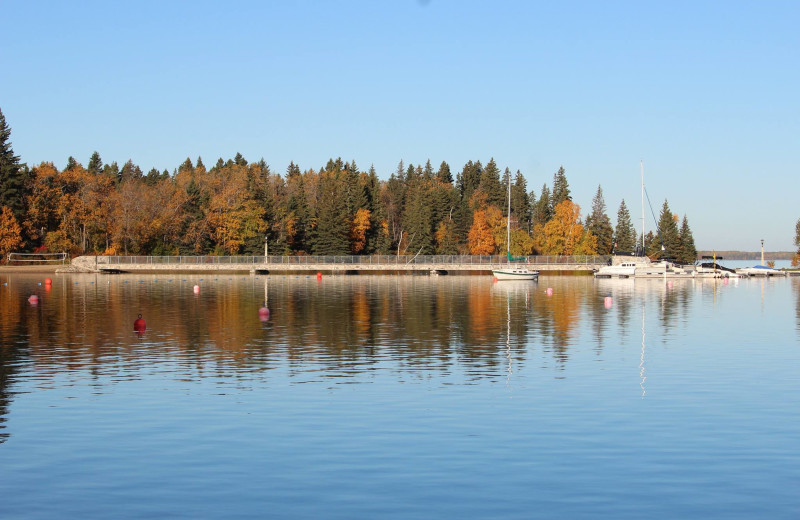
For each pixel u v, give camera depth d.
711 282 109.88
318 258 127.88
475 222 149.62
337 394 24.77
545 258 129.88
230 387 25.89
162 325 44.91
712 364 30.84
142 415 21.91
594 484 16.19
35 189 129.00
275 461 17.67
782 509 14.85
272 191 149.62
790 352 34.22
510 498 15.39
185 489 15.90
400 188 178.88
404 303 63.47
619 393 24.97
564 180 177.38
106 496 15.53
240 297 70.19
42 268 120.88
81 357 32.34
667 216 160.75
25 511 14.77
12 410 22.50
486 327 44.53
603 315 53.03
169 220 132.12
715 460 17.77
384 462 17.58
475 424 20.89
